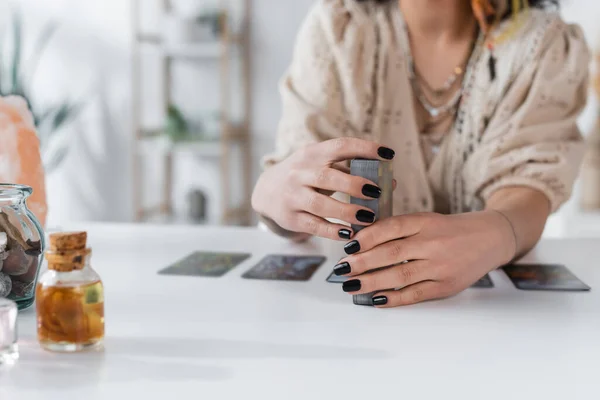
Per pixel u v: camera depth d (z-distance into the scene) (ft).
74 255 1.80
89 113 10.83
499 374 1.68
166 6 10.41
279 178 2.64
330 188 2.38
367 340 1.93
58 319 1.78
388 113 3.63
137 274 2.79
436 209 3.78
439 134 3.63
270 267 2.91
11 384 1.60
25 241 2.07
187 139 9.77
